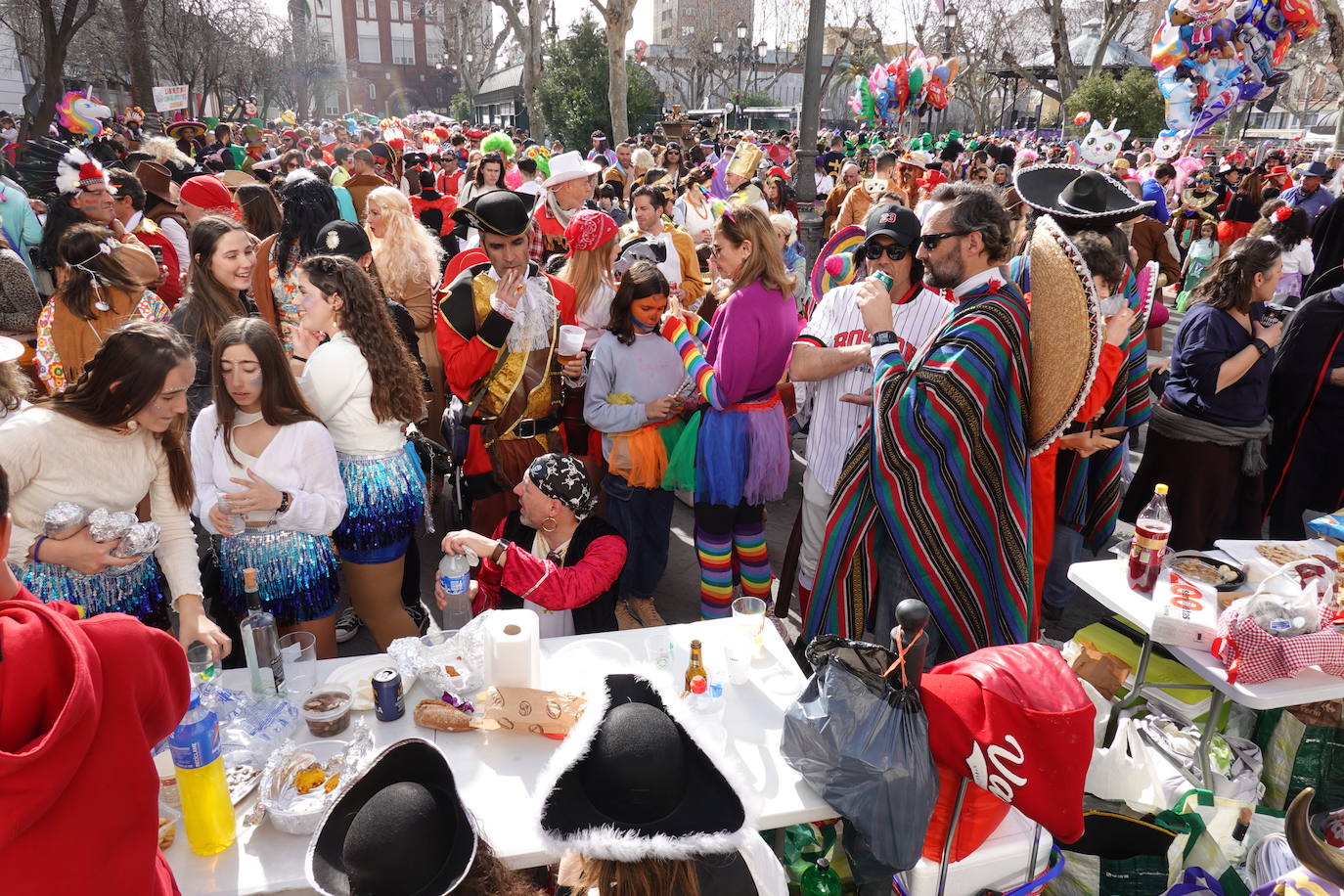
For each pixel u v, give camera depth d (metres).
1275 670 2.30
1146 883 2.15
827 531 2.96
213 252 3.53
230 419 2.62
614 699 1.75
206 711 1.69
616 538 2.82
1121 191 3.62
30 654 1.02
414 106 76.12
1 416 2.72
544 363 3.50
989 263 2.61
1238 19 15.48
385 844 1.30
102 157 12.47
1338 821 2.41
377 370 2.82
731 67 51.53
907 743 1.86
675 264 5.18
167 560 2.44
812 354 3.12
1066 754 1.77
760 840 1.64
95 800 1.09
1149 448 4.09
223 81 47.97
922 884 1.96
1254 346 3.70
